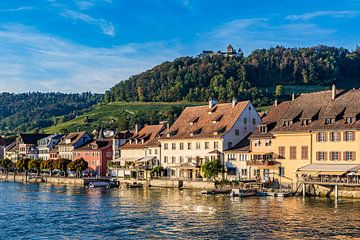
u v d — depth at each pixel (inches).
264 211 3097.9
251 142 4623.5
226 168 4896.7
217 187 4520.2
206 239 2340.1
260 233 2439.7
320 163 3973.9
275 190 4045.3
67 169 6688.0
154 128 6309.1
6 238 2458.2
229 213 3046.3
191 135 5295.3
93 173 6909.5
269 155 4384.8
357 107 3917.3
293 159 4180.6
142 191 4758.9
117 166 6117.1
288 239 2309.3
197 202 3636.8
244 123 5113.2
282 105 4621.1
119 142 6722.4
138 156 6117.1
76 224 2797.7
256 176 4534.9
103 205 3612.2
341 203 3412.9
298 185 3978.8
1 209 3469.5
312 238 2321.6
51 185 6003.9
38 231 2615.7
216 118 5265.8
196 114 5644.7
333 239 2300.7
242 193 3988.7
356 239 2298.2
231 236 2388.0
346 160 3821.4
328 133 3939.5
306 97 4416.8
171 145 5546.3
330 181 3708.2
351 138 3801.7
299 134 4136.3
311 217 2844.5
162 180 5182.1
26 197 4330.7
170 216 2992.1
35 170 7691.9
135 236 2442.2
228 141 4987.7
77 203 3779.5
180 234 2456.9
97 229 2635.3
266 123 4527.6
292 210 3115.2
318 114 4141.2
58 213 3233.3
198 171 5147.6
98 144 7062.0
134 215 3070.9
